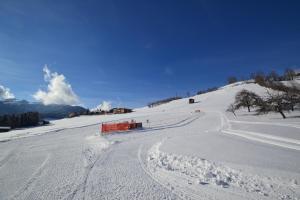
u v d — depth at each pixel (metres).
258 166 10.74
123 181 9.39
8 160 15.98
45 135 36.91
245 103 55.06
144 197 7.64
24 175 11.21
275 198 7.24
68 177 10.33
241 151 14.48
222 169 10.53
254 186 8.32
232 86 133.62
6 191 8.93
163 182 9.09
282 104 37.03
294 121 29.36
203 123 40.56
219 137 21.27
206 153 14.20
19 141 30.50
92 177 10.15
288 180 8.71
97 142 23.17
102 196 7.88
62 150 19.17
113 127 34.44
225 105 84.81
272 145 16.33
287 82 85.69
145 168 11.36
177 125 39.59
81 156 15.55
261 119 36.31
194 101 111.50
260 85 101.12
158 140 22.08
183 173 10.19
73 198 7.82
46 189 8.86
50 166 12.88
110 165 12.32
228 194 7.66
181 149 15.88
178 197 7.53
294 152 13.79
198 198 7.40
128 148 18.00
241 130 24.89
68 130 43.34
